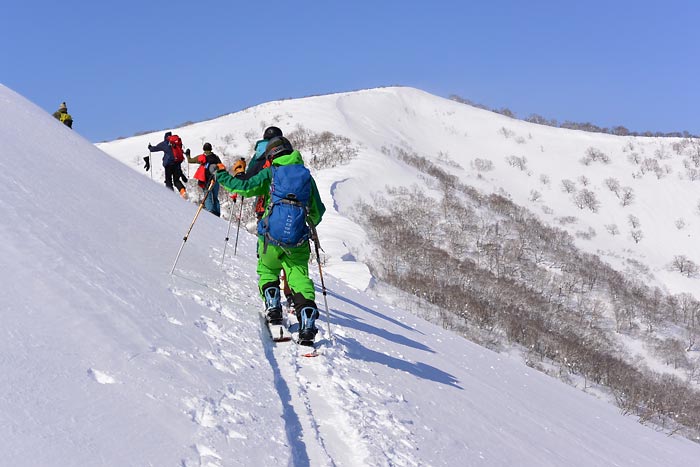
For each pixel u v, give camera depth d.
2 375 2.63
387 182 104.69
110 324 3.68
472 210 102.00
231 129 146.00
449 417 5.15
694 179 150.50
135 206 8.48
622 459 7.52
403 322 10.76
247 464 2.73
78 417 2.56
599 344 63.19
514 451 5.17
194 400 3.14
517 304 64.12
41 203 5.75
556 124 192.62
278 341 5.15
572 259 95.69
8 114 10.02
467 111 186.25
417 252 73.56
